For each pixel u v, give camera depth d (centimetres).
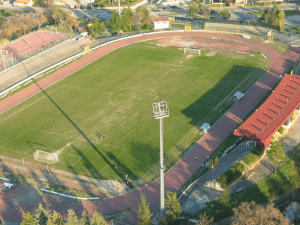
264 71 14900
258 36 18488
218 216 8062
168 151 10438
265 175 9075
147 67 15912
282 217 6631
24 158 10562
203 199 8556
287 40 17812
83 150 10712
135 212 8462
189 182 9200
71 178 9675
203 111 12281
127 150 10581
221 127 11344
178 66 15800
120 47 18212
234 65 15588
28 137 11512
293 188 8906
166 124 11688
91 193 9131
